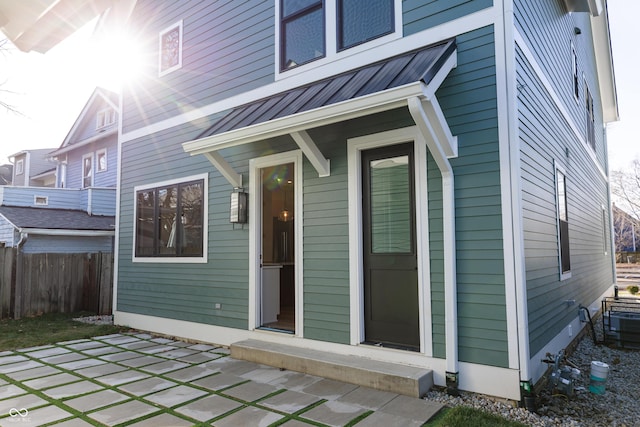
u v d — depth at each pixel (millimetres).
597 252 9336
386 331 4379
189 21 6695
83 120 17156
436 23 4172
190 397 3717
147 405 3537
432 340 3941
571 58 7145
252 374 4379
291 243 8156
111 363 4895
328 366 4207
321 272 4809
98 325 7430
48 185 22828
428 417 3240
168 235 6723
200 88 6426
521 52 4051
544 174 4625
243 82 5844
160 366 4738
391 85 3584
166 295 6621
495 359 3600
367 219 4594
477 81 3873
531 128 4211
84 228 12445
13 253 8367
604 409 3523
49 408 3490
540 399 3666
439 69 3594
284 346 4953
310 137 4938
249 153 5695
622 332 5738
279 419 3217
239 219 5582
